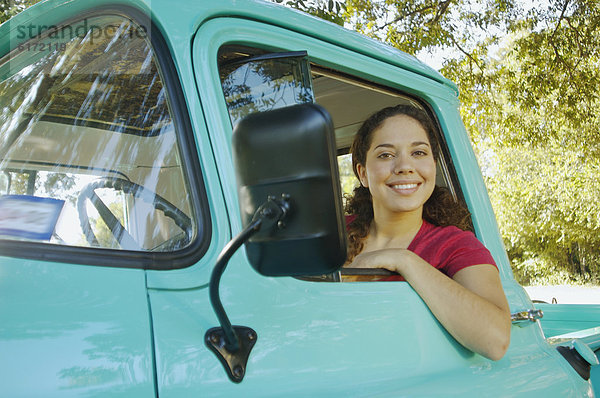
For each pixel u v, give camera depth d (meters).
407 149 1.80
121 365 1.00
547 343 1.94
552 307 3.23
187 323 1.11
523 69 13.36
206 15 1.37
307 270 0.98
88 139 1.33
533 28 12.98
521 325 1.84
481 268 1.69
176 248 1.21
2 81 1.46
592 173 19.83
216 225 1.23
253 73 1.46
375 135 1.85
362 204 2.04
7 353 0.92
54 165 1.31
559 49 13.22
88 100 1.35
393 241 1.88
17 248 1.01
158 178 1.27
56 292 1.00
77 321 1.00
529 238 24.08
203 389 1.08
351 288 1.40
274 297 1.24
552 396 1.69
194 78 1.31
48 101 1.38
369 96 1.99
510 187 22.50
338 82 1.83
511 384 1.61
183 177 1.25
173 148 1.27
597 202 20.05
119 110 1.32
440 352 1.52
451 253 1.75
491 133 14.13
